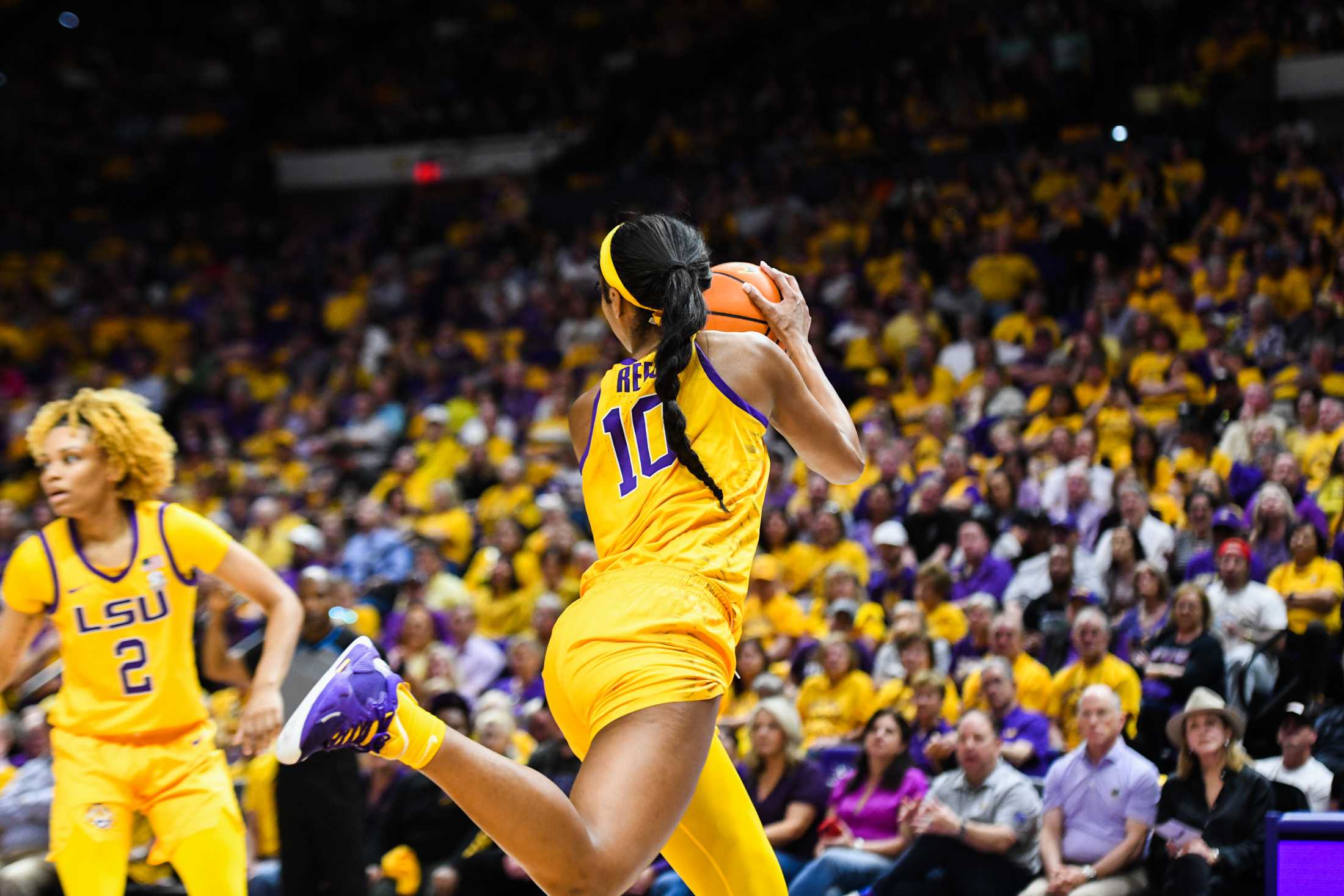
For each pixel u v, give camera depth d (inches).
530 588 483.5
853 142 791.7
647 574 144.8
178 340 855.1
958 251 636.1
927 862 300.4
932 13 850.8
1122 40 731.4
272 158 1037.2
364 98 1063.6
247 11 1140.5
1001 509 444.8
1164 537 398.6
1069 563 384.2
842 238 694.5
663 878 323.3
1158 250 585.9
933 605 398.0
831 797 330.3
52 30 1110.4
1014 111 748.0
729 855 161.0
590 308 710.5
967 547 416.8
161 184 1022.4
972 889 297.3
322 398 731.4
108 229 993.5
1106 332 550.0
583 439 158.7
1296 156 602.5
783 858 319.0
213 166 1036.5
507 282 791.1
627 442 152.5
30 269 960.3
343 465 632.4
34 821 324.2
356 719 126.6
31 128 1058.1
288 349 809.5
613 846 131.0
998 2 828.0
